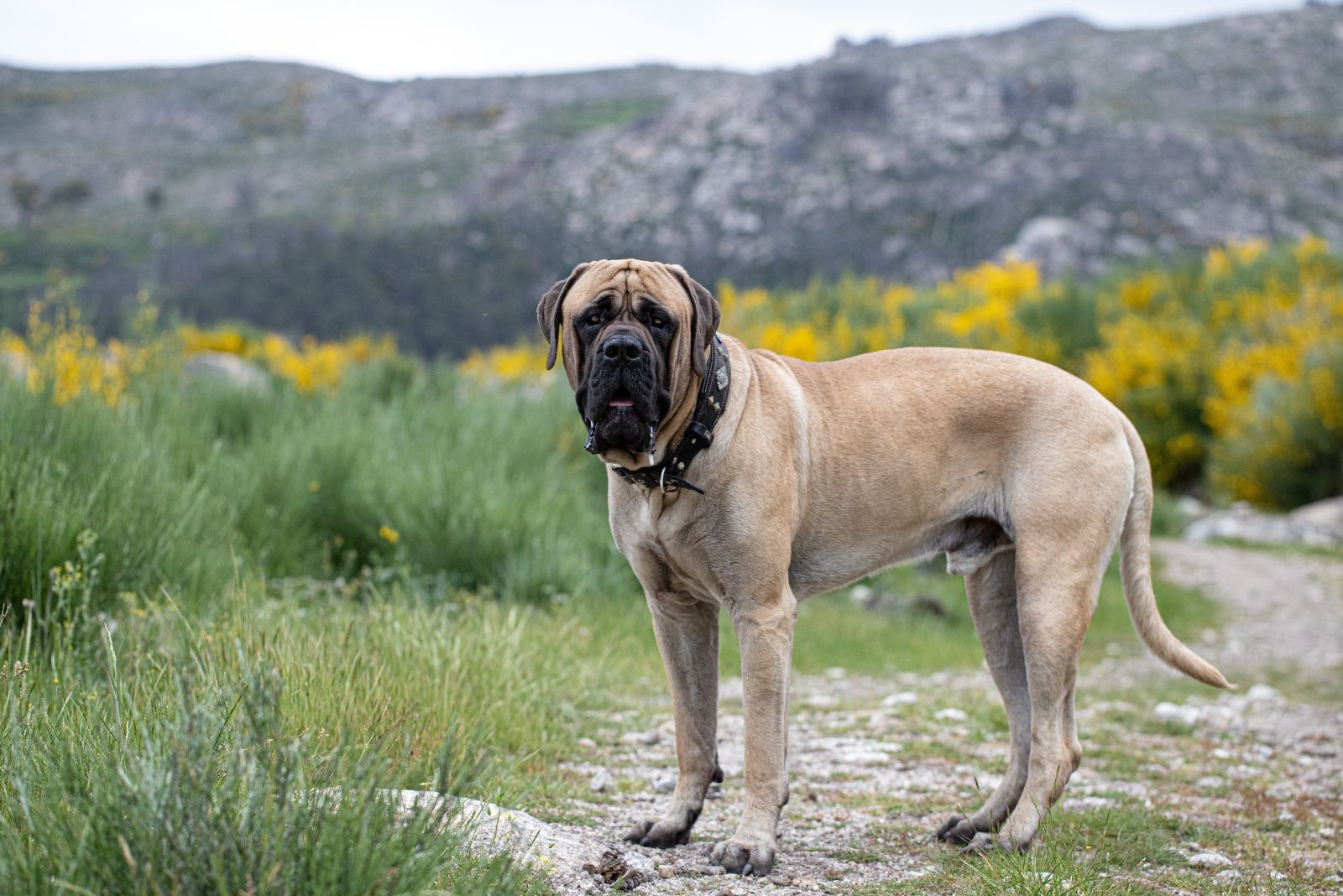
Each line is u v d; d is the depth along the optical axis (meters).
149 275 81.56
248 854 2.12
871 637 8.95
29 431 5.93
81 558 4.93
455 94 193.00
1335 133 138.88
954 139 126.56
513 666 5.09
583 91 199.38
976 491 3.80
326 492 8.14
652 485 3.33
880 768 4.91
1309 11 187.00
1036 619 3.58
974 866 3.25
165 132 180.75
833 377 3.83
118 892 2.10
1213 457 24.67
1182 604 12.09
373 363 12.45
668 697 6.04
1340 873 3.54
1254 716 6.69
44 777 2.62
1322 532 18.38
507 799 3.69
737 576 3.34
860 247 104.75
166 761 2.30
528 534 8.26
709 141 131.00
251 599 5.27
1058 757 3.55
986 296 33.34
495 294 89.75
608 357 3.10
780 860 3.43
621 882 2.98
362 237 99.62
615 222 117.50
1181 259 32.25
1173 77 165.12
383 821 2.30
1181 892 3.25
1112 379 27.52
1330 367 21.70
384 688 4.02
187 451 7.64
